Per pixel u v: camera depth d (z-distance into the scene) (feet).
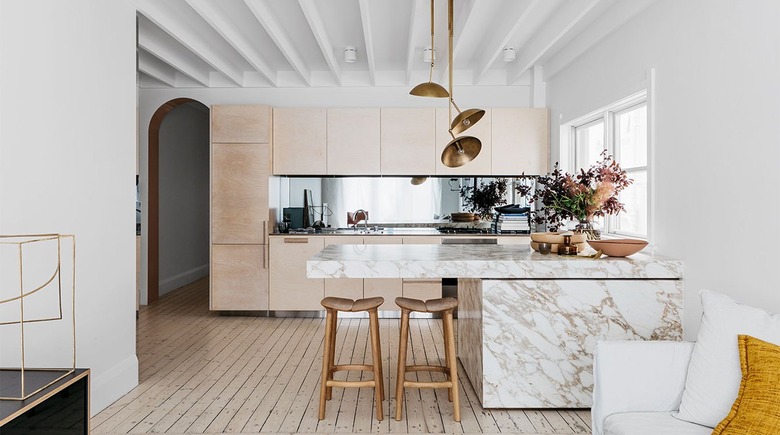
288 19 14.19
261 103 19.92
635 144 13.24
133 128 11.03
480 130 18.57
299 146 18.33
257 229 17.81
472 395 10.43
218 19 13.04
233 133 17.84
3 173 7.30
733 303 6.51
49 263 8.21
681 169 9.93
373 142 18.42
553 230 14.49
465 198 19.94
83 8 9.21
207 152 28.58
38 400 5.32
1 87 7.26
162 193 22.68
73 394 5.97
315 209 19.98
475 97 19.83
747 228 8.06
